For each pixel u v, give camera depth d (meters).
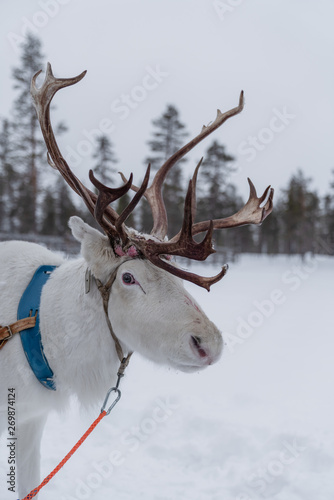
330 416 4.35
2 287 2.56
